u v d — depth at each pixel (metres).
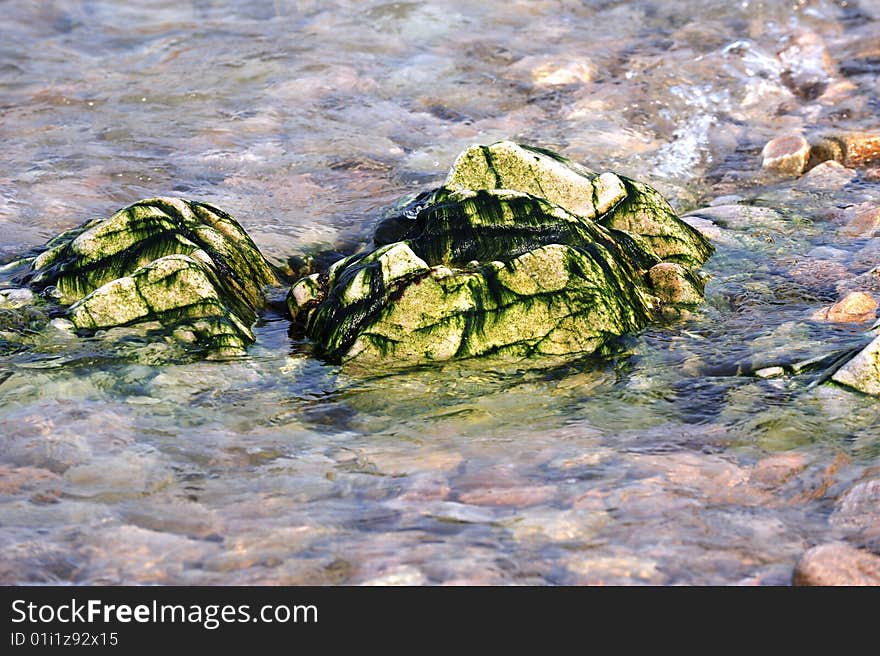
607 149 17.02
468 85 20.12
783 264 12.76
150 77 20.28
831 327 10.91
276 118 18.42
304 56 21.39
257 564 7.34
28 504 7.96
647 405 9.49
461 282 10.71
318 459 8.66
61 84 19.88
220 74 20.41
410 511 7.90
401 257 10.89
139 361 10.28
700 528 7.62
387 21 23.44
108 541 7.55
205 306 11.04
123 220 11.83
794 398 9.45
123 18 23.72
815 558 7.14
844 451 8.59
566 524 7.68
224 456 8.69
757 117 18.70
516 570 7.25
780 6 23.95
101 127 17.89
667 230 12.79
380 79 20.36
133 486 8.22
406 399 9.71
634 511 7.82
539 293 10.72
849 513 7.75
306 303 11.55
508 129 18.02
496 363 10.35
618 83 20.08
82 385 9.82
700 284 12.16
